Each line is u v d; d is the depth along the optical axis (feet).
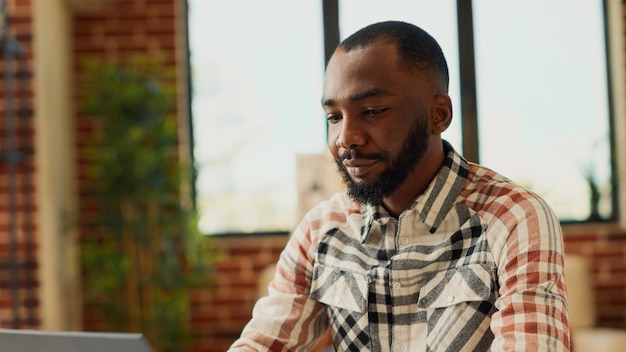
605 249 17.89
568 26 18.37
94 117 17.98
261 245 18.03
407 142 4.21
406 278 4.48
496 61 18.35
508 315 4.09
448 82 4.45
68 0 17.26
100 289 16.31
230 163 18.44
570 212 18.35
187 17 18.40
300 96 18.44
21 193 14.48
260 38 18.44
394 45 4.17
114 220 16.51
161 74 17.49
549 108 18.35
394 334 4.49
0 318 14.29
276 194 18.43
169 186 16.94
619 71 17.90
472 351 4.30
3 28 13.71
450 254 4.44
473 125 18.21
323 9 18.29
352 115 4.20
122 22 18.03
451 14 18.29
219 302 17.95
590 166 18.29
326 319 5.04
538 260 4.15
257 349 4.82
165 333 16.57
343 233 4.80
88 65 16.57
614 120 18.24
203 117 18.43
